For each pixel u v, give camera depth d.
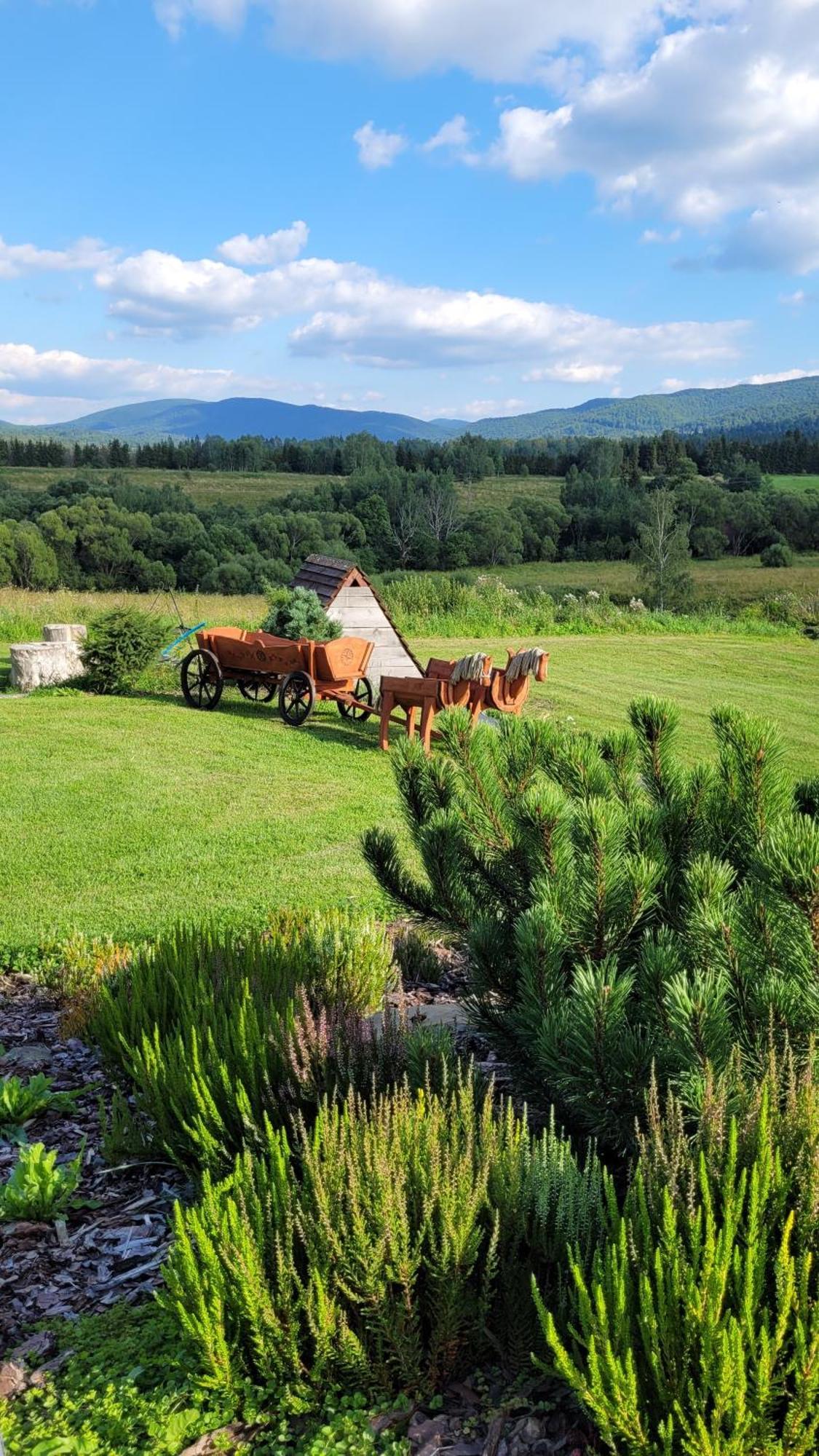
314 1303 2.66
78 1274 3.32
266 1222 2.91
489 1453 2.44
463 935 4.59
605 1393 2.21
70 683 16.67
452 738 4.61
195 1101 3.82
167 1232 3.56
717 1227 2.50
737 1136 2.70
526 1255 2.97
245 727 14.19
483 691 12.54
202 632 15.41
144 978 4.99
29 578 72.81
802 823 3.29
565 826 3.97
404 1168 2.90
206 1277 2.67
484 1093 3.87
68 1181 3.69
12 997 5.84
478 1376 2.77
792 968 3.18
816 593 63.72
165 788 10.88
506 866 4.47
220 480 152.00
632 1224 2.52
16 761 11.74
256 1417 2.60
